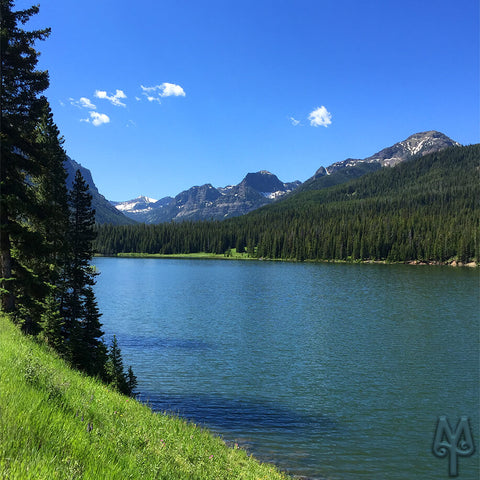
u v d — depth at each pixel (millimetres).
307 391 30062
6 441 4703
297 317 61219
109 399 12820
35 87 19922
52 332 23719
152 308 70125
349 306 71375
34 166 20516
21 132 20484
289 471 18562
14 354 10367
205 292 93500
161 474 7215
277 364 37094
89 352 26000
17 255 22188
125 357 39219
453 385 31203
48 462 4605
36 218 20328
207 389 30438
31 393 7273
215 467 11008
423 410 26531
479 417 25516
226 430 23328
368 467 19297
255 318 60500
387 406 27219
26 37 19219
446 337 47438
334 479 18062
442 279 120938
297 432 23219
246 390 30266
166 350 42031
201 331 51531
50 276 24250
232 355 40094
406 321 57500
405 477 18500
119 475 5484
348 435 22906
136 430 9922
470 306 70312
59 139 27609
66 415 7242
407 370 35062
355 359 38531
